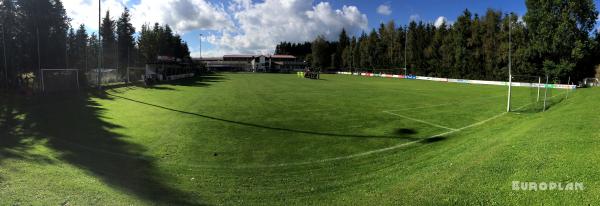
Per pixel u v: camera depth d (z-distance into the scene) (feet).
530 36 157.28
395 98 83.15
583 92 88.28
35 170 20.61
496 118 50.65
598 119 31.89
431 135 38.65
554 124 31.58
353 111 58.23
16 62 81.71
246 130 40.32
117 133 36.45
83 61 120.67
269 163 27.14
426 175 21.16
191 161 27.12
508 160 20.66
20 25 84.17
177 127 41.06
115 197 17.49
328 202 18.11
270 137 36.76
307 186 21.34
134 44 170.40
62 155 26.40
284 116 51.78
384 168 25.43
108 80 117.80
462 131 40.86
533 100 77.87
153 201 17.58
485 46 188.96
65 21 94.79
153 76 135.33
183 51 302.66
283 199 18.86
